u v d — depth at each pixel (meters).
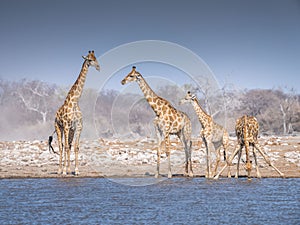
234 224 9.03
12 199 11.43
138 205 10.77
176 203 10.98
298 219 9.40
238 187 13.20
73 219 9.43
